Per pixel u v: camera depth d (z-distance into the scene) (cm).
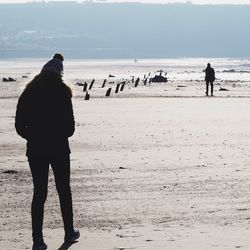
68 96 1711
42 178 1705
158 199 2297
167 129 5028
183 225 1877
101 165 3186
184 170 2992
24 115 1698
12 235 1808
